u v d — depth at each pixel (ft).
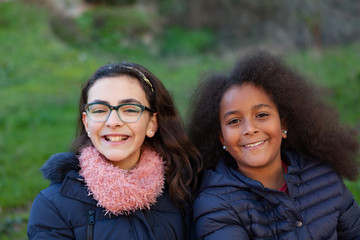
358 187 10.18
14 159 16.33
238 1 56.54
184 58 49.78
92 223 6.33
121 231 6.33
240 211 6.71
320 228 6.84
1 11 44.60
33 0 47.75
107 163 6.62
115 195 6.26
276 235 6.70
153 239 6.37
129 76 6.91
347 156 7.82
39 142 18.49
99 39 49.55
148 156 7.11
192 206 7.22
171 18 61.67
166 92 7.55
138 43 51.85
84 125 7.34
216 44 56.44
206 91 7.69
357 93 22.75
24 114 22.81
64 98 26.43
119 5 56.54
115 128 6.54
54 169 6.61
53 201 6.40
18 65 34.47
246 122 6.95
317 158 7.80
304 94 7.64
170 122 7.50
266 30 49.39
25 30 42.24
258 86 7.11
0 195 13.34
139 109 6.73
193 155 7.71
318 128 7.65
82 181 6.56
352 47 39.47
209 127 7.81
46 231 6.26
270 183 7.38
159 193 6.84
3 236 10.63
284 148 8.01
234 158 7.66
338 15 43.39
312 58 34.86
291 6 45.85
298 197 7.02
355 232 7.41
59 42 41.86
